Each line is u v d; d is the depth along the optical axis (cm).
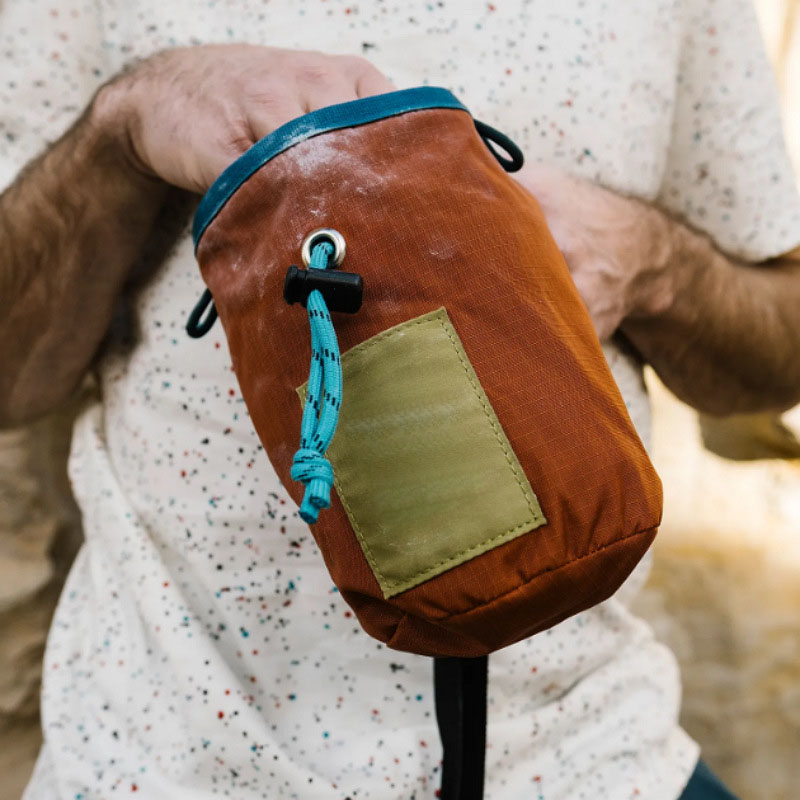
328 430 40
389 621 46
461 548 44
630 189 75
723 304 76
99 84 73
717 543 184
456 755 59
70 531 116
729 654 164
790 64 193
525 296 46
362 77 56
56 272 69
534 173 65
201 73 58
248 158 48
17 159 73
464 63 66
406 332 45
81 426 80
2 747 110
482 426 44
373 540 45
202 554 67
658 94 75
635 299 70
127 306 75
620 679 75
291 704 66
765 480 193
